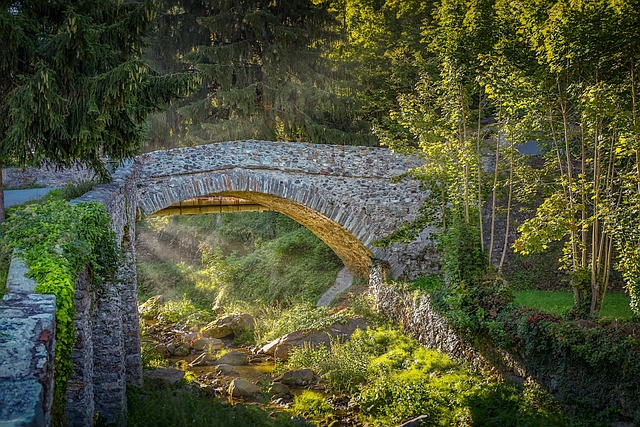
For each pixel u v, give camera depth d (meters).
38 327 4.98
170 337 22.17
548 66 13.77
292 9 27.41
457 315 14.88
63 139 11.70
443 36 16.39
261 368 17.86
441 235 17.23
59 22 12.02
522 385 12.77
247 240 32.62
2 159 11.55
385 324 19.56
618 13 11.67
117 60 11.90
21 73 11.55
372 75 28.02
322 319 20.06
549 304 17.02
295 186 20.95
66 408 7.95
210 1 26.58
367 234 21.89
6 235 7.30
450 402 13.10
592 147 14.54
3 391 3.97
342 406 14.20
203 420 11.63
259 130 26.22
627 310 15.00
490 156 21.53
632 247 12.03
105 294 10.02
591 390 11.06
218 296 28.83
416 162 22.23
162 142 27.52
